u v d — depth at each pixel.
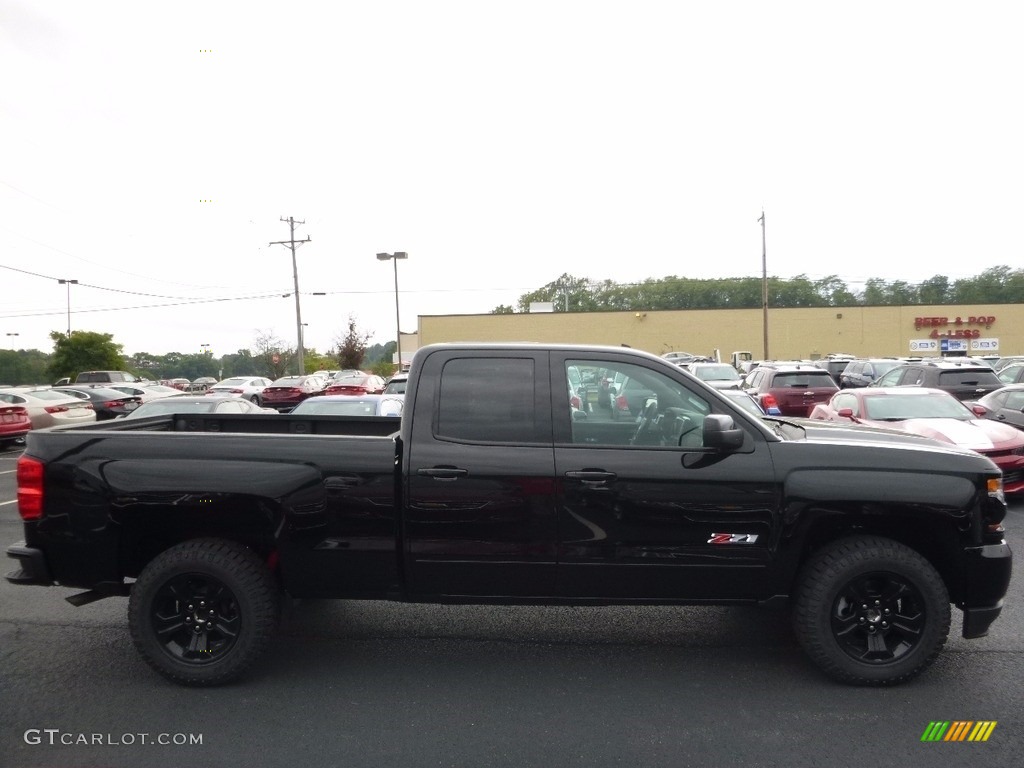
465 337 55.19
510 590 4.32
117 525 4.32
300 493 4.25
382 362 70.19
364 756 3.57
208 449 4.30
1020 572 6.42
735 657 4.73
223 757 3.57
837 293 92.88
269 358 71.50
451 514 4.23
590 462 4.19
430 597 4.38
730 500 4.14
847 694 4.18
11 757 3.58
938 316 56.12
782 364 21.23
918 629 4.16
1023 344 56.28
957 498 4.10
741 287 92.94
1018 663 4.57
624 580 4.24
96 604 5.93
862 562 4.12
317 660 4.74
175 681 4.36
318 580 4.36
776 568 4.19
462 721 3.91
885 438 4.61
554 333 55.84
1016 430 9.63
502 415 4.32
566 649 4.89
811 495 4.11
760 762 3.48
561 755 3.56
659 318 55.97
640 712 3.99
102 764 3.52
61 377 54.56
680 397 4.32
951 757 3.51
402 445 4.30
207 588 4.39
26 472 4.37
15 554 4.38
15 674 4.57
